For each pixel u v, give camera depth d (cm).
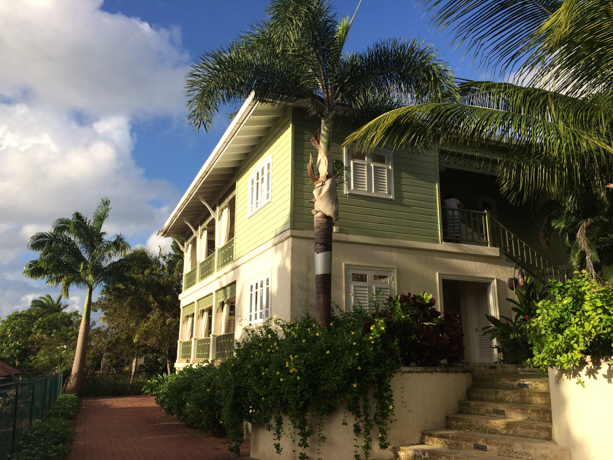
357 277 1091
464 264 1212
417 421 759
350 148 1171
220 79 968
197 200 1841
